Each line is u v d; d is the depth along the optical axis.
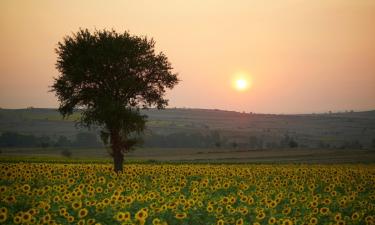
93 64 43.97
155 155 124.38
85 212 19.08
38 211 18.94
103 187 30.78
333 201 24.86
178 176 38.09
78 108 46.66
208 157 101.88
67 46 45.47
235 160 87.81
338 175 39.31
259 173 40.88
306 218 19.31
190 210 21.20
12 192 23.89
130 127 45.12
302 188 29.36
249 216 20.64
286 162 78.56
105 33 45.81
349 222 19.25
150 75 45.88
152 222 18.36
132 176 36.09
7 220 18.09
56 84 45.41
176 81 46.81
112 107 43.88
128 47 44.44
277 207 23.36
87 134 189.25
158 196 24.16
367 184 34.47
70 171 38.59
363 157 94.00
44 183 31.50
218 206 22.41
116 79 45.19
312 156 99.44
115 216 18.45
